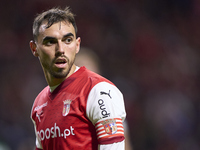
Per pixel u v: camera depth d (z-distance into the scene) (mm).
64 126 8906
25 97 35719
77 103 8906
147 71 43875
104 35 44562
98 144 8711
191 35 49906
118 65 43219
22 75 37344
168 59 45750
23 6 41969
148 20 48312
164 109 39812
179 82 44688
